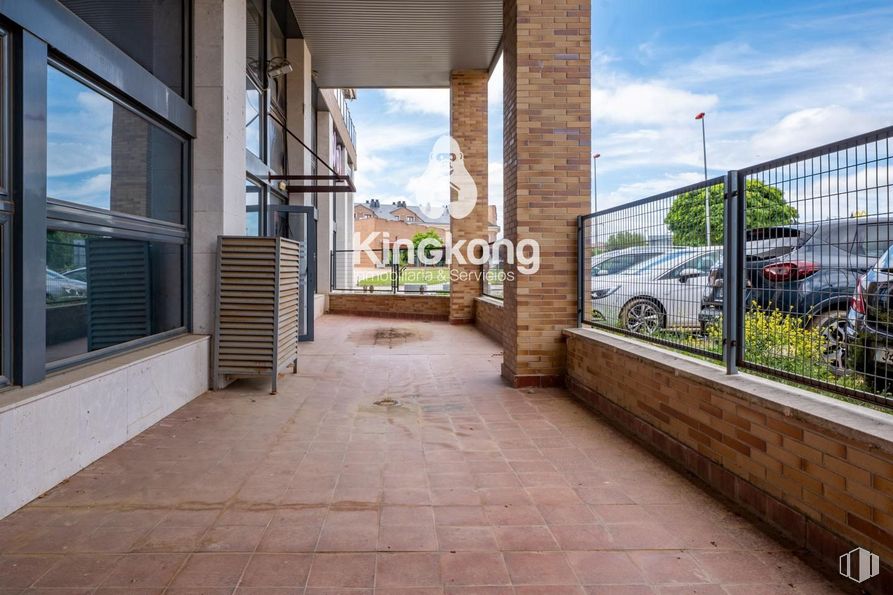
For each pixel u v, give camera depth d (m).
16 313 3.09
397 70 12.62
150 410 4.36
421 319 13.33
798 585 2.24
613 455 3.79
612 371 4.65
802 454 2.53
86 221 3.77
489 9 9.82
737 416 3.00
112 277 4.23
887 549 2.09
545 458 3.73
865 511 2.19
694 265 3.75
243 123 6.13
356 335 10.38
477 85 12.65
